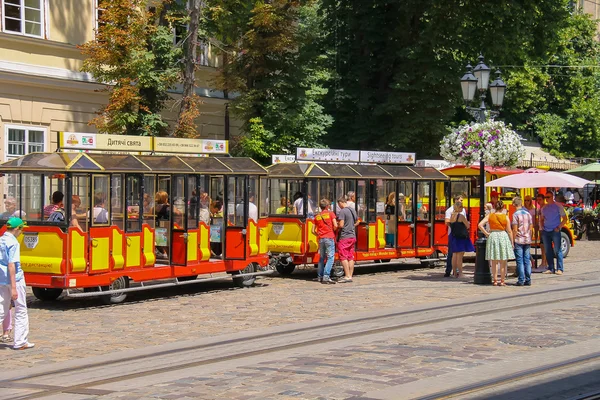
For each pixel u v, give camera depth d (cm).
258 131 2902
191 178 1822
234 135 3238
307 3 3027
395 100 3316
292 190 2173
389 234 2336
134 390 908
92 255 1602
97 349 1191
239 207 1938
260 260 2009
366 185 2267
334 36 3556
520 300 1686
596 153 5106
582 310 1514
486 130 2039
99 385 952
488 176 2606
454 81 3247
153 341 1252
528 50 3534
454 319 1429
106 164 1638
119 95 2417
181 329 1359
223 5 2789
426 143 3384
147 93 2623
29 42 2502
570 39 5156
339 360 1055
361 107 3434
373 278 2175
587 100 5138
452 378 948
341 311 1547
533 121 4984
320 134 3133
